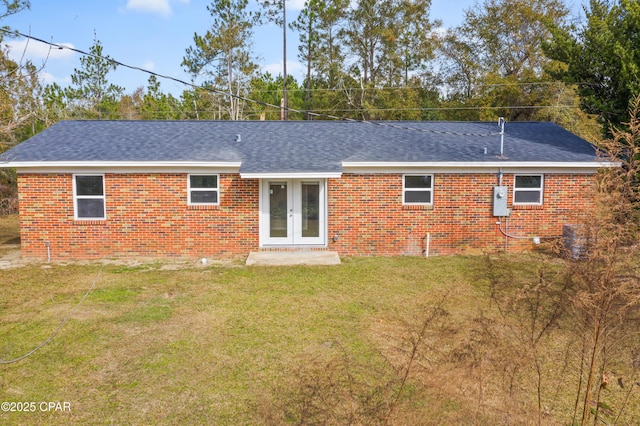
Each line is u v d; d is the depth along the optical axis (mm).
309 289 10875
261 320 8828
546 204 14758
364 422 3963
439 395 3830
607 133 16344
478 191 14656
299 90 41469
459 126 18453
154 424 5422
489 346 4172
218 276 12078
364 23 40781
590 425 5320
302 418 4062
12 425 5383
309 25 41750
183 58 41156
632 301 3861
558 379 6312
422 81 40875
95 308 9508
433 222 14703
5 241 17828
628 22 15727
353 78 41125
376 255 14672
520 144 16047
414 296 10289
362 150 15375
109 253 14258
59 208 14055
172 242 14336
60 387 6293
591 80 16906
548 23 19422
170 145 15352
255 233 14445
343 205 14570
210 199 14336
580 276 4160
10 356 7258
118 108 42906
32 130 28109
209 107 41656
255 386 6266
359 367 6371
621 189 4176
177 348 7539
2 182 24719
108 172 14039
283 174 13414
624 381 6195
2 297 10281
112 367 6879
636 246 3967
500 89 33594
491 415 4164
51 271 12641
